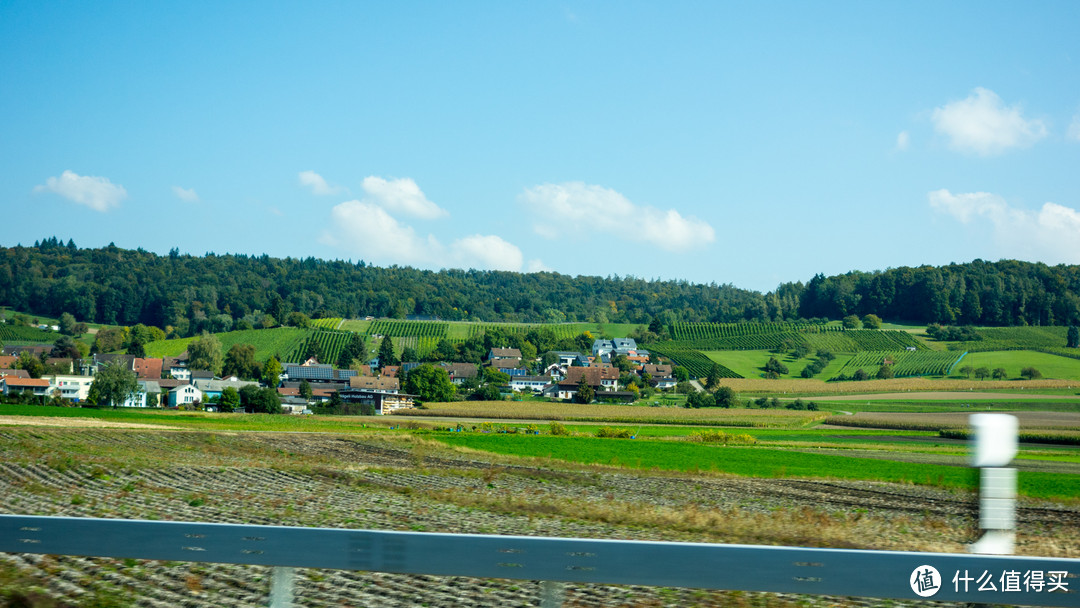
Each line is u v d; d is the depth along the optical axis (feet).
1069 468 141.28
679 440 202.39
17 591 18.43
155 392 403.34
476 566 12.55
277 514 51.80
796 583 11.84
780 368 465.47
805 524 49.57
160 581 21.42
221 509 53.93
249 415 259.60
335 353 581.94
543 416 300.40
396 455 128.36
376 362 566.77
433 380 375.66
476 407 337.11
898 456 163.84
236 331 609.83
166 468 86.48
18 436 142.41
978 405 334.44
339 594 20.93
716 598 19.99
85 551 13.26
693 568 12.03
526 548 12.47
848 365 479.82
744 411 323.98
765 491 86.17
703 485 90.89
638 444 169.17
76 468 83.41
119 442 138.31
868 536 45.75
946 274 586.45
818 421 289.74
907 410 326.85
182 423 205.46
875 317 571.28
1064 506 74.49
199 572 22.50
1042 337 500.33
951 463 144.56
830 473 120.06
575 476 97.14
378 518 50.96
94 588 20.33
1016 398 352.90
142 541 13.19
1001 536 13.21
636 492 80.84
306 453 128.57
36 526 13.35
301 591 21.03
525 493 74.38
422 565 12.67
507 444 161.68
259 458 116.16
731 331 604.08
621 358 495.00
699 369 473.67
